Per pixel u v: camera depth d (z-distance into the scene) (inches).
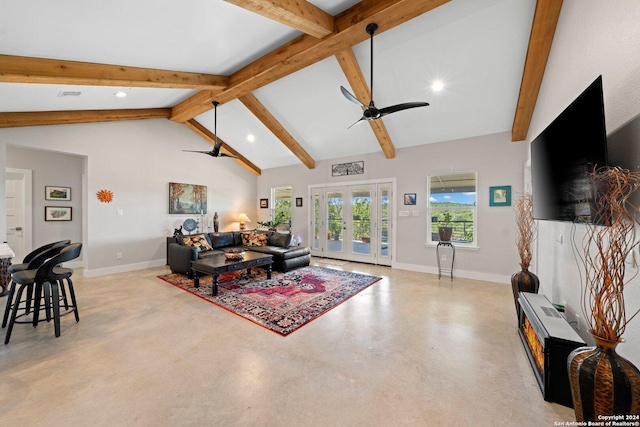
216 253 205.8
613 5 64.1
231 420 62.8
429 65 143.0
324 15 113.4
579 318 86.1
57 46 98.8
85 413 64.6
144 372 80.6
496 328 110.4
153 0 82.0
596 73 73.3
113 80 124.9
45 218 208.8
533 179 103.2
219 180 279.7
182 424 61.7
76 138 183.8
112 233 201.5
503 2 108.2
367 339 101.2
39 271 100.4
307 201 282.5
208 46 125.0
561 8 101.2
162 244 231.1
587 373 47.8
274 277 188.4
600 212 56.6
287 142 240.8
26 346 94.8
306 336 103.4
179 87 154.9
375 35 129.0
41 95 134.8
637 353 54.8
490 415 64.6
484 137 184.9
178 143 243.1
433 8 104.0
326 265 233.0
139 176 216.5
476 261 188.1
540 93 134.1
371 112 126.2
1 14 74.5
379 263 235.9
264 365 84.4
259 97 202.7
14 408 65.9
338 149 248.7
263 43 134.8
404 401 69.1
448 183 202.5
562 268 102.2
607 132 67.2
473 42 126.5
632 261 56.8
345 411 65.8
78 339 100.1
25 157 200.5
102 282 175.3
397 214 223.3
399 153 222.2
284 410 66.0
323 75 166.1
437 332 106.9
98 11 81.7
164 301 139.9
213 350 93.0
